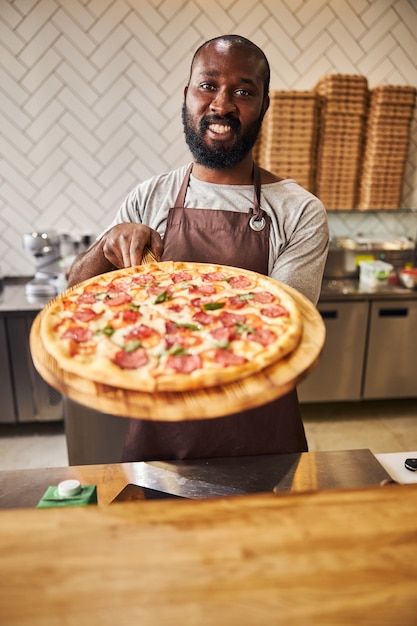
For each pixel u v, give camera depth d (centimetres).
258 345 109
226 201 159
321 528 72
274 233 156
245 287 140
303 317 123
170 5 336
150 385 96
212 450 156
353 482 133
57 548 68
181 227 158
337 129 336
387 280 356
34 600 62
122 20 336
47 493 112
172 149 363
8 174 356
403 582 65
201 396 95
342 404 386
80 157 358
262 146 344
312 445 329
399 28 357
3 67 337
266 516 74
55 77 341
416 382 358
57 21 331
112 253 138
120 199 368
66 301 132
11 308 308
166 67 347
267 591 63
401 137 341
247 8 342
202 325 121
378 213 392
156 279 144
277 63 355
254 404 95
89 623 59
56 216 367
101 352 108
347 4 349
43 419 330
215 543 70
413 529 72
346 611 61
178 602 62
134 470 138
